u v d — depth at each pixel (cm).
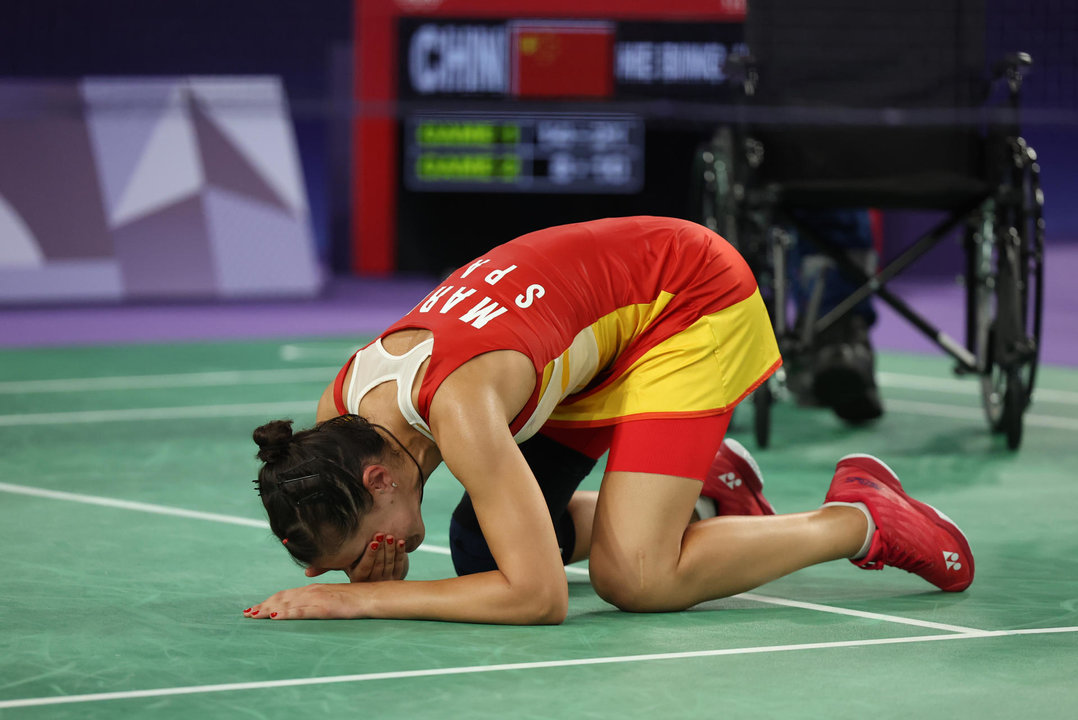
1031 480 1098
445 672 612
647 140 2823
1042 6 3062
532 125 2841
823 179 1272
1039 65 3069
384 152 2902
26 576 795
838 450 1237
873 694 587
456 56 2839
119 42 3412
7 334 2175
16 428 1325
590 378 733
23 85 2569
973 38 1296
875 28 1294
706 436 722
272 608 698
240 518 953
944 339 1286
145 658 634
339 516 639
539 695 583
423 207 2912
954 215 1274
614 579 706
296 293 2705
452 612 672
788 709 568
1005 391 1227
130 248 2583
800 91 1291
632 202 2858
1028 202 1269
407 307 2606
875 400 1347
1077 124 3609
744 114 1266
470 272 711
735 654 644
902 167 1270
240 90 2709
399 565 686
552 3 2800
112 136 2605
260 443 645
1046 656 645
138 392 1574
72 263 2542
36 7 3366
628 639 666
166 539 891
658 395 721
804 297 1395
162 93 2645
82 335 2172
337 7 3481
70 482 1076
